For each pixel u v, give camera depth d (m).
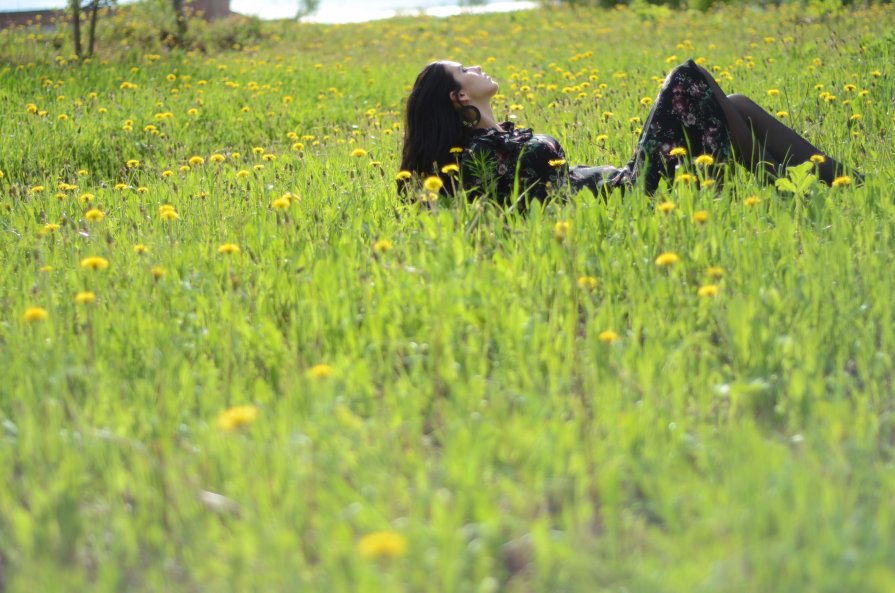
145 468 2.31
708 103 4.47
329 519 2.05
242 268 3.92
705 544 1.95
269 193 5.15
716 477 2.26
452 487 2.20
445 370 2.80
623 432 2.37
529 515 2.14
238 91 10.42
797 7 14.21
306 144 7.65
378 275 3.51
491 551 2.02
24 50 13.82
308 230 4.37
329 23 20.58
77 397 2.74
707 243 3.67
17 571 2.07
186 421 2.66
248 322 3.40
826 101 6.34
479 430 2.38
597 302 3.41
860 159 5.11
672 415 2.54
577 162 5.64
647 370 2.71
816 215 3.96
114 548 2.10
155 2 16.02
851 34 10.19
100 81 10.91
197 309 3.41
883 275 3.33
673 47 11.86
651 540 2.04
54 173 6.72
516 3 23.44
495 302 3.23
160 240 4.31
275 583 1.93
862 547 1.93
